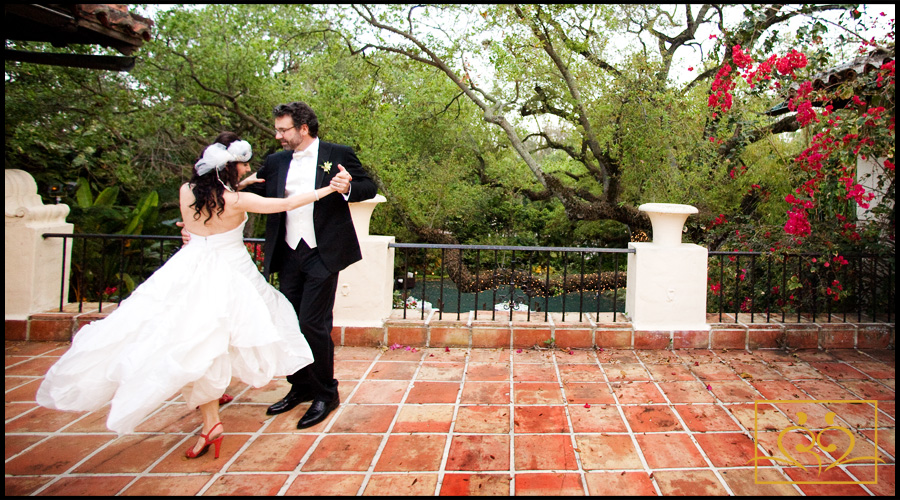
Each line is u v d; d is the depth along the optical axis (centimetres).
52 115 723
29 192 426
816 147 416
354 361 381
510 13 734
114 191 814
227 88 919
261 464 237
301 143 288
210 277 239
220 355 231
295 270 291
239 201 248
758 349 413
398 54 1019
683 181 675
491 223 1556
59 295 448
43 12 305
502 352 405
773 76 448
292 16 925
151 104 870
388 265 430
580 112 873
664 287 413
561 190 973
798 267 471
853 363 379
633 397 317
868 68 434
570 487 220
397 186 1050
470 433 270
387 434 268
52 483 218
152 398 210
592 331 413
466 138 1244
